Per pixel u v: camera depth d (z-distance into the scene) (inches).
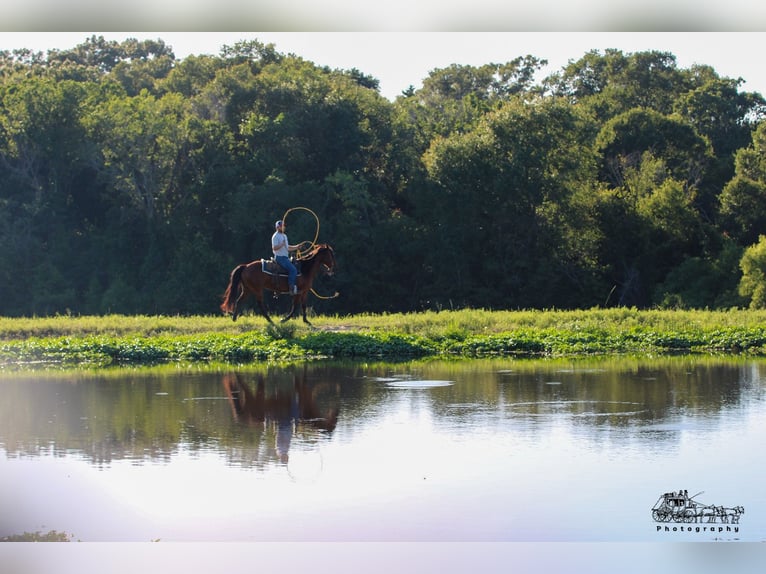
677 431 551.8
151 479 466.3
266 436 546.0
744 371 800.9
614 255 2194.9
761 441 525.3
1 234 2178.9
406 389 706.8
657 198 2160.4
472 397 668.1
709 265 2054.6
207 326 1048.8
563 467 478.6
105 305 2071.9
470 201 2110.0
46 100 2230.6
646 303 2162.9
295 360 908.0
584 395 673.6
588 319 1120.8
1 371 835.4
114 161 2251.5
